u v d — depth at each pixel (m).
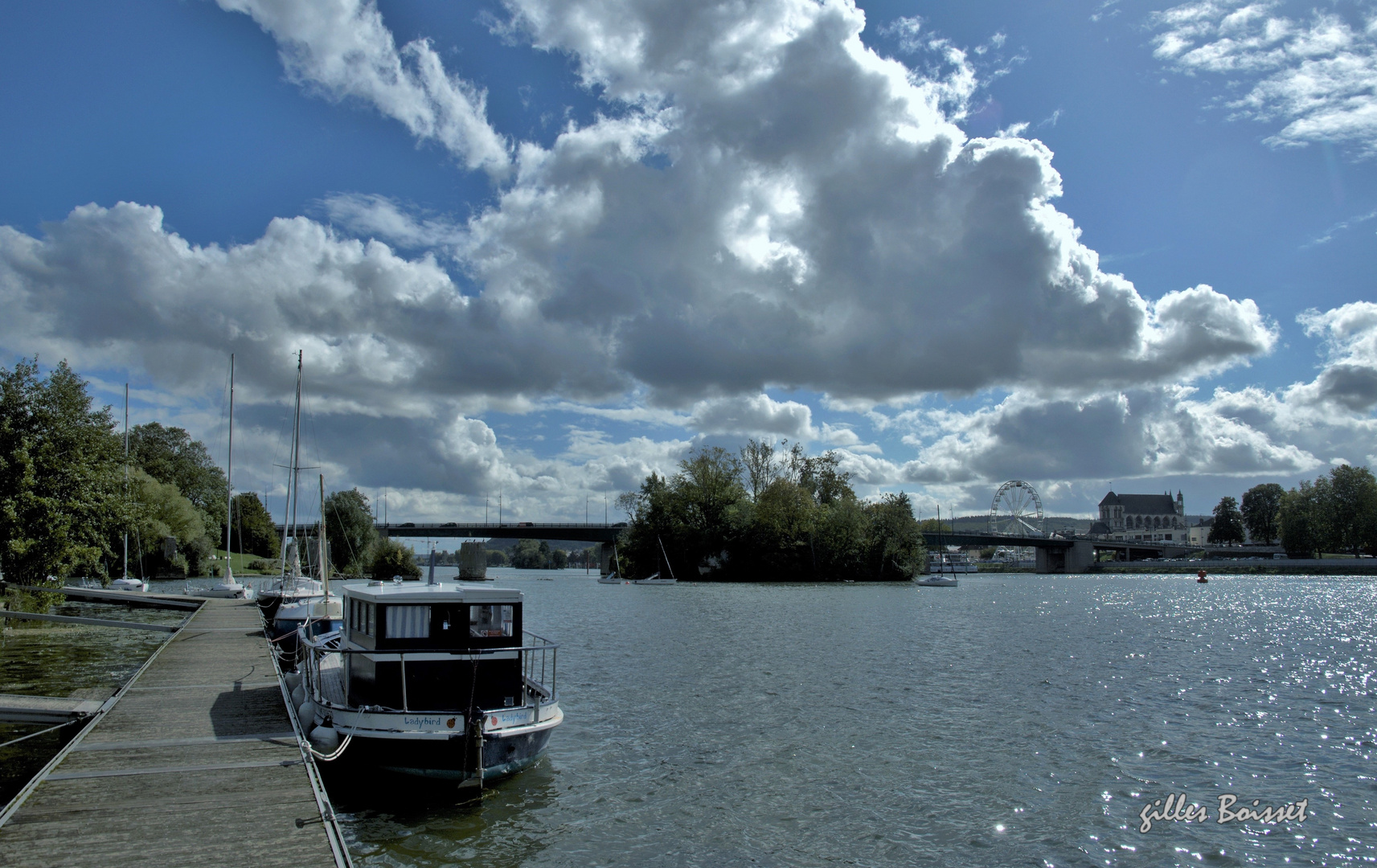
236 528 135.12
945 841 16.02
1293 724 25.89
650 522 133.75
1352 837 16.38
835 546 129.00
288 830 12.66
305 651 26.58
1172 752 22.41
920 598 92.94
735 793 18.72
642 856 15.20
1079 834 16.45
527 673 25.50
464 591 19.33
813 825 16.86
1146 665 39.09
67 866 11.23
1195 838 16.28
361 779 18.08
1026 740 23.58
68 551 41.06
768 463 139.00
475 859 14.95
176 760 16.25
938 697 29.88
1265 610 78.06
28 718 21.81
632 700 28.92
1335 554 182.62
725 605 79.25
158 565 91.38
